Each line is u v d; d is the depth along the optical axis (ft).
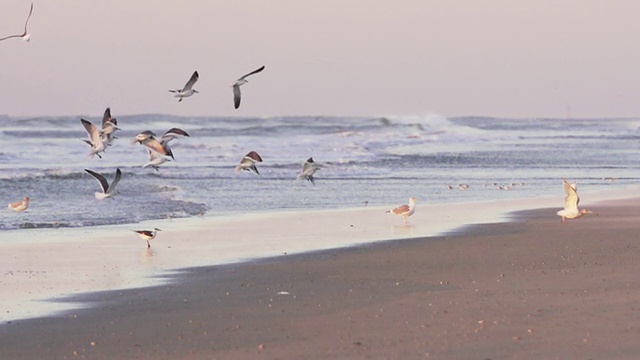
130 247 153.99
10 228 176.96
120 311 100.53
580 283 112.37
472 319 92.89
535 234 163.84
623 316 92.89
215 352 81.92
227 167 343.87
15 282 120.06
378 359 78.48
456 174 337.11
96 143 131.85
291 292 110.73
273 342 85.10
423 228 178.70
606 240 153.17
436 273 122.93
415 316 95.30
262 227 183.11
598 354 78.64
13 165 338.75
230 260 138.92
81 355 81.71
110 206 214.48
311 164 155.53
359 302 103.45
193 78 127.75
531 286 111.04
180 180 288.51
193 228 181.16
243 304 103.65
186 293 111.24
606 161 417.90
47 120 571.69
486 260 133.49
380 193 263.29
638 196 249.75
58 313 99.76
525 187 287.69
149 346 84.48
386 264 131.95
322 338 86.38
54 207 210.38
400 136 641.81
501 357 78.23
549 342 82.84
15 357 81.35
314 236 168.14
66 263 136.67
